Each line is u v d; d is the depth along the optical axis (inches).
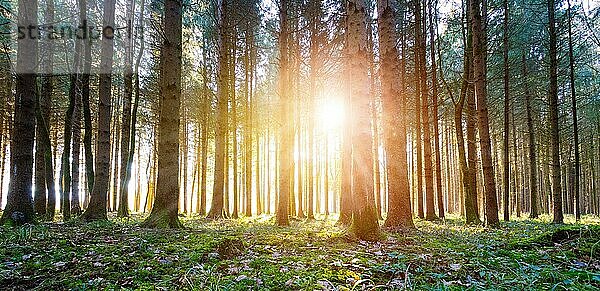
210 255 172.4
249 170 797.9
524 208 1043.3
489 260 166.2
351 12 271.0
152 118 832.9
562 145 923.4
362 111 260.2
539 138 900.0
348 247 216.7
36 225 308.3
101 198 393.4
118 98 821.9
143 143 1147.3
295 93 792.3
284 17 490.0
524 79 654.5
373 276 144.6
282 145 467.5
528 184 1103.6
